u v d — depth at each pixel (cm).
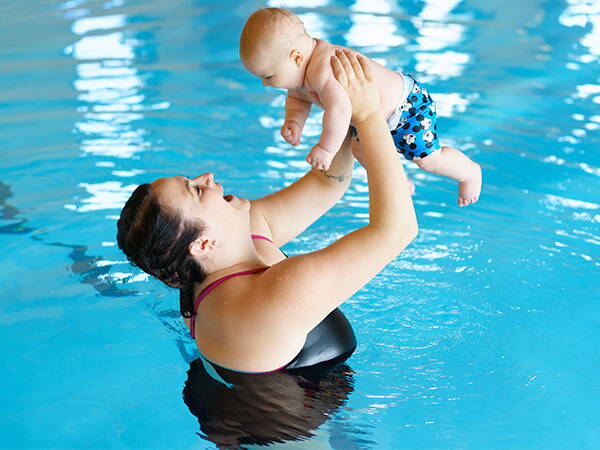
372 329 297
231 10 711
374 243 221
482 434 244
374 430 241
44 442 245
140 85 561
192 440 243
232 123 503
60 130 488
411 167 455
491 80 561
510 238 371
